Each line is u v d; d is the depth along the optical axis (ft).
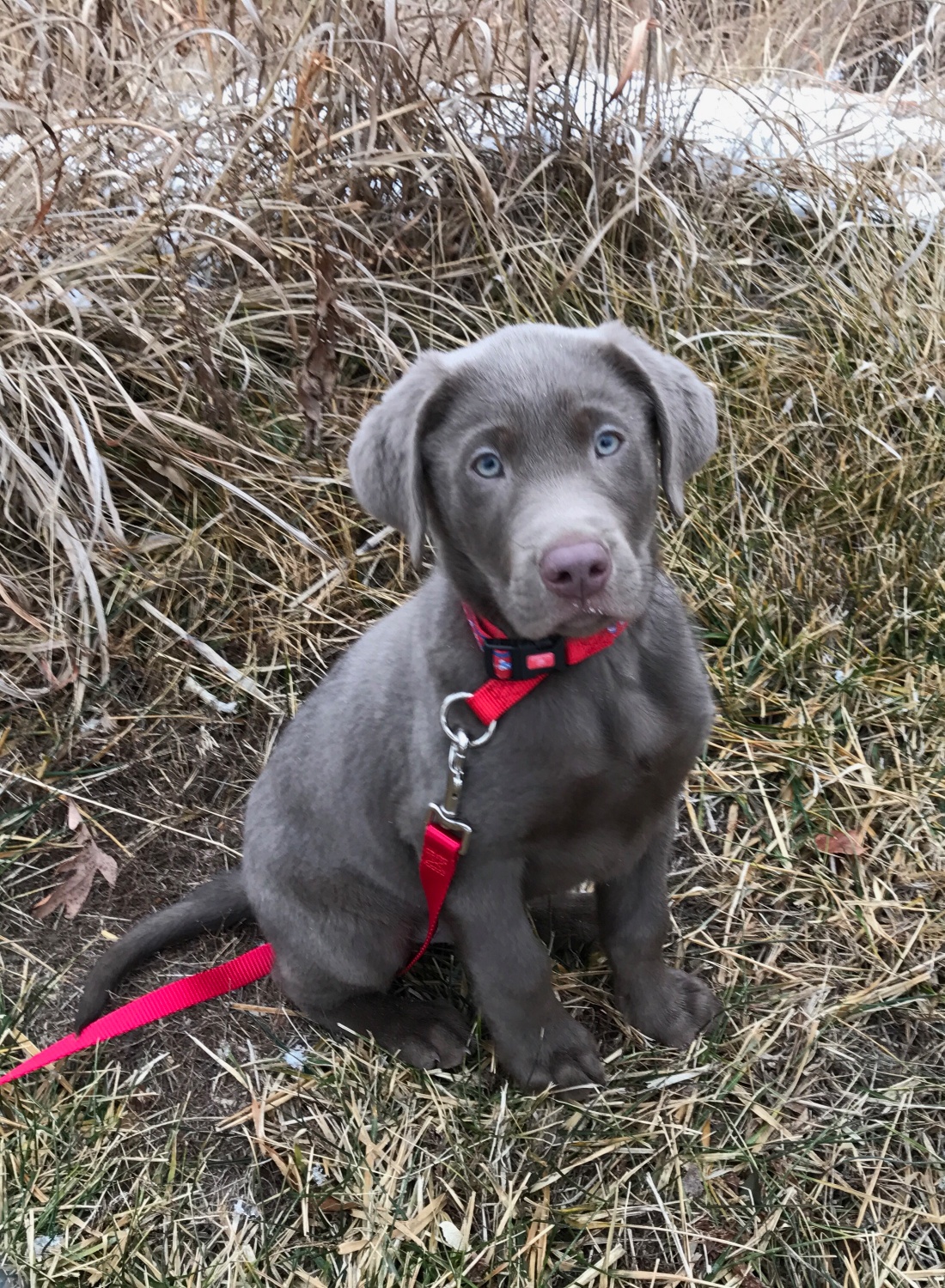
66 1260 2.03
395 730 2.06
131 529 3.26
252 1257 2.02
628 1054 2.27
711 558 3.19
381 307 3.59
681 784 2.07
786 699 2.92
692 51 4.65
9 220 3.36
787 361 3.60
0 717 3.00
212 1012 2.46
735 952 2.41
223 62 3.88
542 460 1.72
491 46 3.59
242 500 3.29
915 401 3.44
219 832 2.82
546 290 3.63
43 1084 2.31
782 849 2.59
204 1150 2.20
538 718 1.86
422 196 3.66
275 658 3.05
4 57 3.78
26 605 3.06
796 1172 2.05
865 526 3.27
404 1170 2.10
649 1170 2.08
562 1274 1.97
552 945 2.49
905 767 2.76
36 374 3.10
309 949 2.33
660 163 3.91
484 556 1.78
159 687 3.05
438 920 2.27
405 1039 2.32
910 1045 2.24
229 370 3.50
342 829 2.20
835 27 5.24
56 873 2.73
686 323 3.65
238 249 3.18
